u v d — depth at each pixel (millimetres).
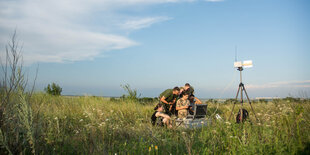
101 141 4395
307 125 4898
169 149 4117
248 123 5750
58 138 4117
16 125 3672
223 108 9445
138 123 6113
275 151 3766
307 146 3736
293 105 6871
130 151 3955
